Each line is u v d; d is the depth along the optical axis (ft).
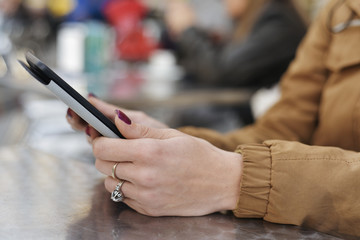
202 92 6.41
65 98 1.89
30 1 9.66
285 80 3.59
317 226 1.98
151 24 10.92
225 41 9.17
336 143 2.92
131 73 8.61
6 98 6.07
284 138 3.34
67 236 1.72
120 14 9.41
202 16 9.77
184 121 7.73
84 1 10.39
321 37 3.36
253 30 7.90
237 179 2.03
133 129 1.99
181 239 1.74
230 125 8.11
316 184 1.96
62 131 5.39
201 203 2.00
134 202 2.00
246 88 7.89
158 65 10.31
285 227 1.95
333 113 2.94
